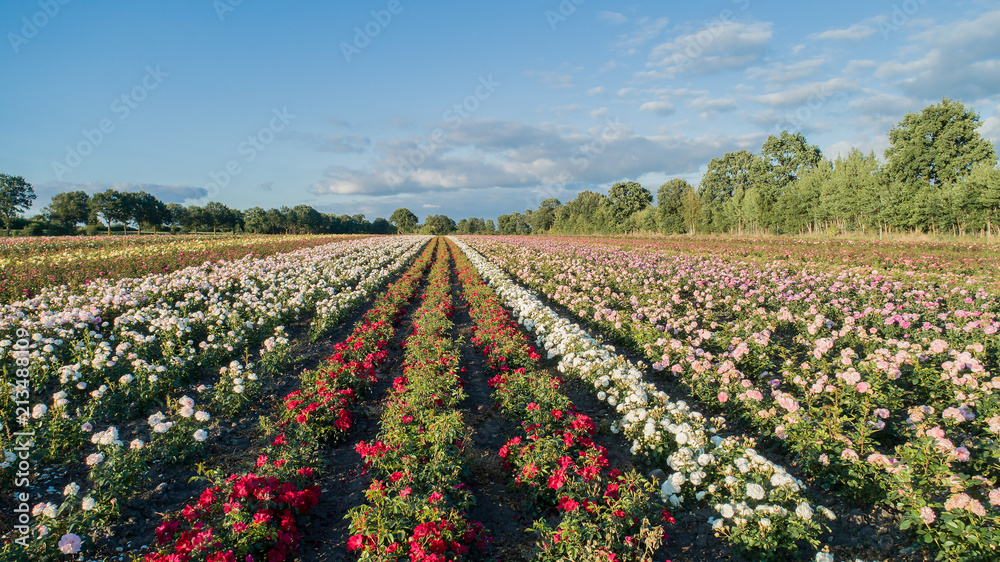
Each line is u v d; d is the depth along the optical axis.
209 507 4.05
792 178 64.38
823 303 11.81
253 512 4.05
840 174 43.03
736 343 8.29
